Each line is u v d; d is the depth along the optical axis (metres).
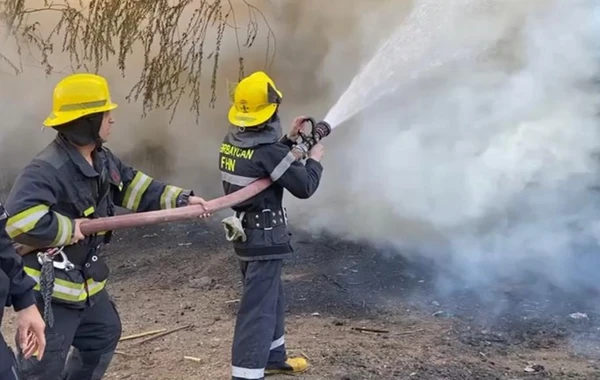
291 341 4.07
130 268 5.81
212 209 3.01
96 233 2.80
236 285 5.26
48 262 2.61
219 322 4.52
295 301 4.80
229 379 3.58
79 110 2.62
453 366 3.67
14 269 2.13
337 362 3.73
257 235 3.29
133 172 3.08
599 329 4.20
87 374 3.03
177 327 4.44
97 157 2.79
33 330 2.20
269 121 3.24
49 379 2.70
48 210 2.57
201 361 3.86
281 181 3.19
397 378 3.53
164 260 5.96
